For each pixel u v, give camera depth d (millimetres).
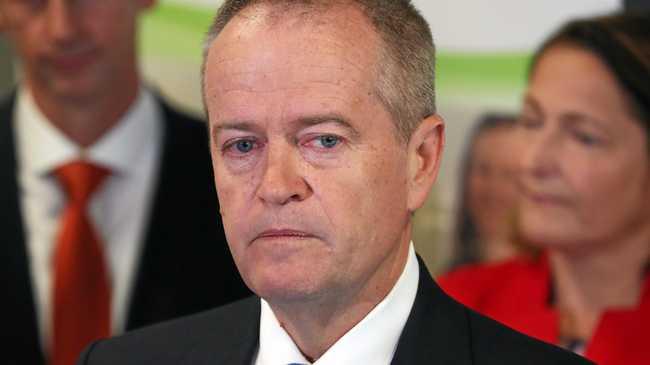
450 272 6273
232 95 3275
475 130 6258
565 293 6121
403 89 3391
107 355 4094
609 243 6062
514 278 6191
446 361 3506
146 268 6418
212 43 3430
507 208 6219
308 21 3273
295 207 3246
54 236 6398
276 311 3543
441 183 6297
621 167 6043
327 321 3498
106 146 6418
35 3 6402
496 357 3525
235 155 3340
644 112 5996
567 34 6129
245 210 3301
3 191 6438
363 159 3287
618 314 6031
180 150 6484
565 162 6109
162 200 6457
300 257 3256
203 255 6465
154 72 6484
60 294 6359
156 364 3959
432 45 3557
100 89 6406
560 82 6121
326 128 3246
